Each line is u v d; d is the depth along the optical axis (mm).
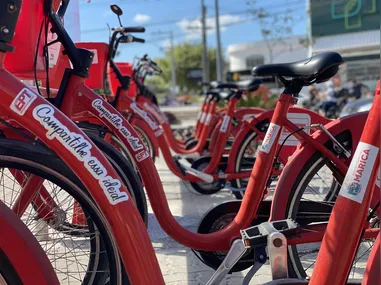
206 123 4715
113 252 1360
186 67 37188
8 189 1564
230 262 1596
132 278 1149
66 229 1631
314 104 11227
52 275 1145
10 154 1253
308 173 1806
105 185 1119
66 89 1544
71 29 2229
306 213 1844
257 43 24203
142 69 4723
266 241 1560
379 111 1116
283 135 2283
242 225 1841
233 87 3814
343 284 1183
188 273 2184
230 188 3410
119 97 3039
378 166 1140
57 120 1099
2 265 1103
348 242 1161
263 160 1841
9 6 1071
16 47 1395
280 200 1791
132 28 2514
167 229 1868
